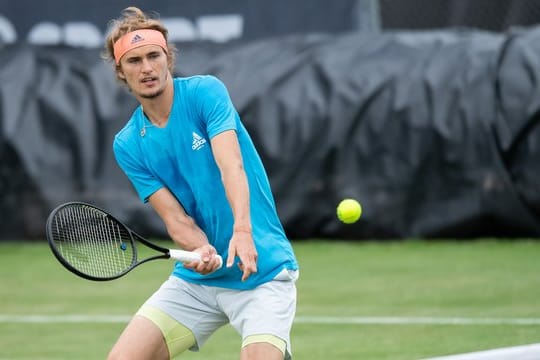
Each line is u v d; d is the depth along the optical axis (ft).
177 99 41.19
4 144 112.88
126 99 112.57
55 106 113.19
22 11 123.44
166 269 97.50
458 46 110.22
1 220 114.01
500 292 81.51
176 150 41.32
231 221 41.39
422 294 81.76
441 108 106.42
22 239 114.01
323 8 119.96
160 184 42.52
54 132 113.09
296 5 120.16
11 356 64.69
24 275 96.12
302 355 62.90
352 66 110.22
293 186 108.99
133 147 42.39
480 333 67.62
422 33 114.62
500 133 104.32
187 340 42.57
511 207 104.32
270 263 40.68
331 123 108.27
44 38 123.24
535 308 75.15
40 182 112.68
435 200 106.83
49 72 115.96
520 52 106.73
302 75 110.93
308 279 89.97
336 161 108.17
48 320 76.28
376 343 65.67
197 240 41.81
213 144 40.22
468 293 81.56
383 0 134.10
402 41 111.96
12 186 113.39
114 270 41.34
